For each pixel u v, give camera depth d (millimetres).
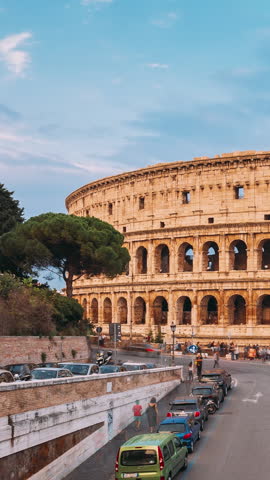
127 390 57156
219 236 135500
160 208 144625
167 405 67062
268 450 45938
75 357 91375
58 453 40781
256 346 125125
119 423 53781
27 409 37500
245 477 39156
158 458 36531
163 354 124125
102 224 120375
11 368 61469
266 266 135625
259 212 132500
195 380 84500
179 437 45688
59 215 116188
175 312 139875
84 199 170000
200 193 138875
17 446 35688
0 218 126125
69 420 42562
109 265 113125
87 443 45562
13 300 87188
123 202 153750
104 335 141500
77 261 115438
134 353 117438
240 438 50250
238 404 68000
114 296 153000
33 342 80750
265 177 133000
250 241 132750
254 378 91438
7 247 110875
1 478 33938
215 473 40438
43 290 101938
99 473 41094
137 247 147875
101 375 50125
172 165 142250
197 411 52781
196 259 137750
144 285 145500
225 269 134500
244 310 142375
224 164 136375
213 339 133375
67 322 103062
